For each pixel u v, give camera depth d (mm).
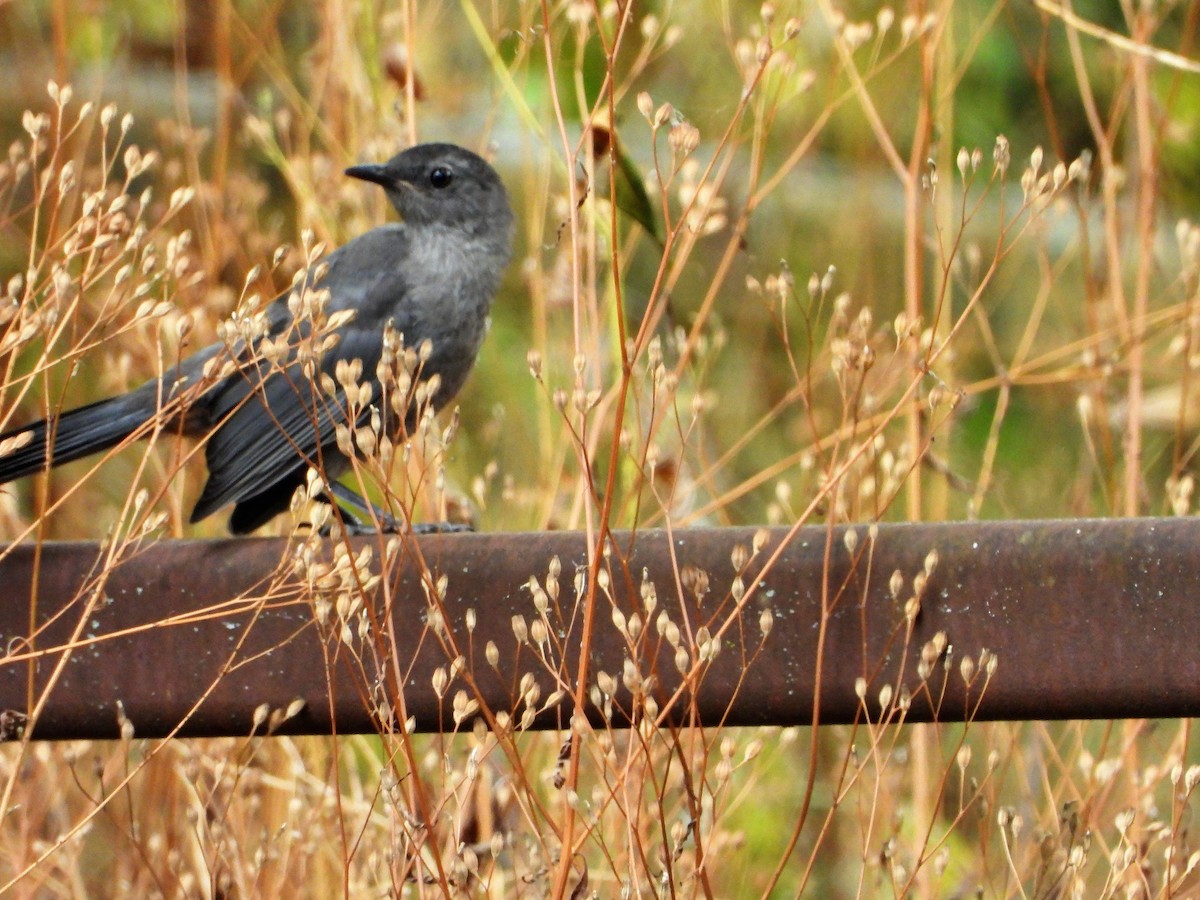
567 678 5062
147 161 5727
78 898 6781
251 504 7641
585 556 5355
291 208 11617
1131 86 10188
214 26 11109
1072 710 5148
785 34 5898
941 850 6211
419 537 5434
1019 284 13836
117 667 5488
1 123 11930
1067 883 5680
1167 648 5043
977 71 13727
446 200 8477
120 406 7199
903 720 4961
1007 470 12938
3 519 8125
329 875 7273
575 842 5613
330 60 9078
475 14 8008
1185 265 9445
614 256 5070
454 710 5098
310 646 5434
